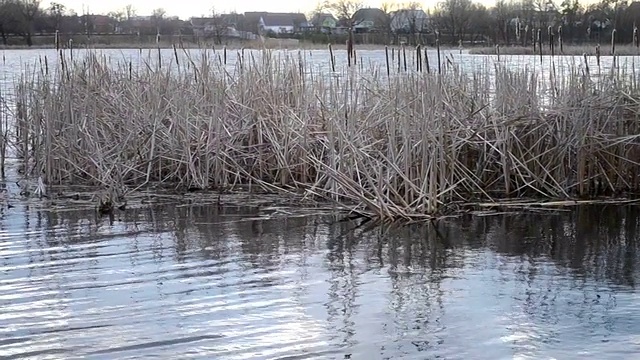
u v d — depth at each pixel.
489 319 5.08
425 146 8.15
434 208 8.12
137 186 9.60
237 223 7.85
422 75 8.62
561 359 4.43
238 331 4.88
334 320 5.07
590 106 9.30
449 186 8.70
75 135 9.82
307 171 9.45
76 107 10.11
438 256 6.67
